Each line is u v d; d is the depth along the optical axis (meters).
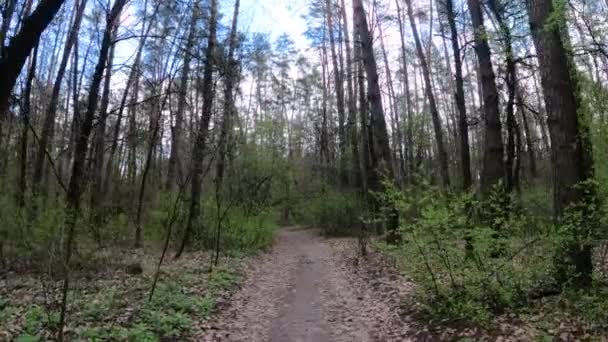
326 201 26.00
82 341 5.80
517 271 6.66
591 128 7.23
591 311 5.74
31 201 10.97
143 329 6.30
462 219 6.71
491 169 10.80
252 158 20.17
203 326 7.21
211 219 16.70
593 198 6.24
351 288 10.31
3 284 9.12
